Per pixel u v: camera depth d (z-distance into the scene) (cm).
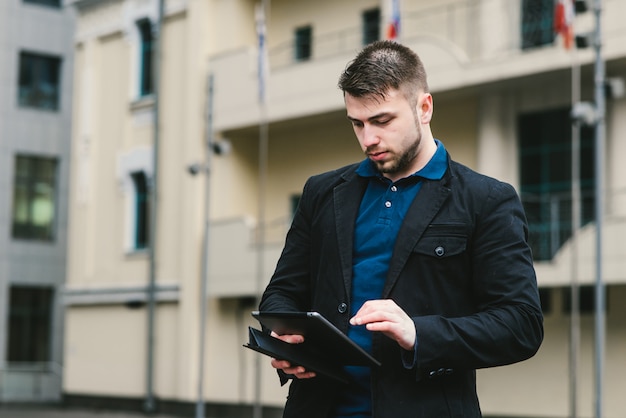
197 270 2280
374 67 275
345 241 293
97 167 2606
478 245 282
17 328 3127
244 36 2314
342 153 2159
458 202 286
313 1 2227
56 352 3175
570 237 1764
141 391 2383
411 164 291
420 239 283
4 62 3142
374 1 2112
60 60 3250
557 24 1586
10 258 3112
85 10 2680
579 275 1609
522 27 1819
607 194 1730
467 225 283
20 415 2342
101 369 2502
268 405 2108
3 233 3108
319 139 2205
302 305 314
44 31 3222
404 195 290
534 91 1823
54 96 3238
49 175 3212
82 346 2567
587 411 1677
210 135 1994
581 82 1761
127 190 2514
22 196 3158
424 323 265
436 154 293
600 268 1349
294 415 291
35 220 3178
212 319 2253
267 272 2098
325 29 2198
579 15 1659
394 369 278
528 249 285
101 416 2291
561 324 1725
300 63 2094
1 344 3077
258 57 2055
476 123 1914
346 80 278
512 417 1769
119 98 2570
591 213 1753
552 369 1728
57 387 3102
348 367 289
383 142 279
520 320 272
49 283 3178
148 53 2525
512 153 1847
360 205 298
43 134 3200
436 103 1972
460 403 279
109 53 2617
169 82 2416
